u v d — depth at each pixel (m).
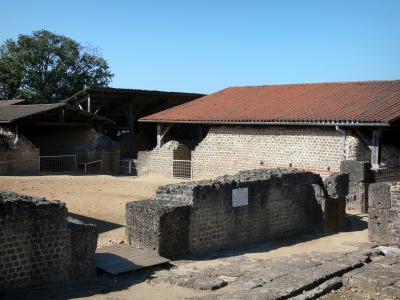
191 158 26.73
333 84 26.95
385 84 24.42
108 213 16.62
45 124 28.25
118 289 9.23
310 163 21.55
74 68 55.91
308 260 11.42
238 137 24.52
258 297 8.54
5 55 53.78
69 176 25.73
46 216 9.20
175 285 9.56
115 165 31.41
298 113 22.20
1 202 8.62
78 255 9.77
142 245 11.75
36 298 8.48
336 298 9.23
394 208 13.48
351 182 18.67
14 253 8.80
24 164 26.52
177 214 11.77
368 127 20.02
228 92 31.53
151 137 39.25
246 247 13.44
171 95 36.28
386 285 9.51
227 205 13.14
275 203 14.77
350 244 13.87
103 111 38.56
